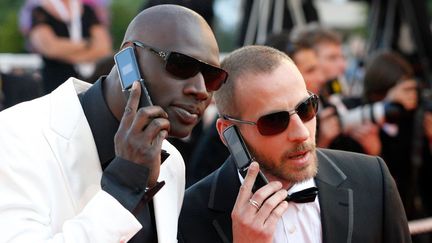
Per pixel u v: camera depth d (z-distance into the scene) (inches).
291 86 113.2
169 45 103.3
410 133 205.0
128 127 98.3
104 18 284.5
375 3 305.4
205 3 255.0
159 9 106.3
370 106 200.5
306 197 112.1
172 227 111.8
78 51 273.1
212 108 257.4
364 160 121.6
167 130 98.7
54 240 95.8
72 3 275.1
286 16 277.3
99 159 107.6
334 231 113.7
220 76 106.3
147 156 96.9
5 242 96.4
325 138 191.2
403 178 205.8
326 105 195.5
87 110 108.7
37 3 272.2
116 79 106.4
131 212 97.0
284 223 114.0
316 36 211.2
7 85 242.5
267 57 115.0
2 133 102.7
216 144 178.5
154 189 99.6
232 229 113.0
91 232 95.4
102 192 97.6
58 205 102.3
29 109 107.3
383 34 302.8
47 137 104.3
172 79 102.8
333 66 212.2
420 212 207.0
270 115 112.2
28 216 98.4
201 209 118.8
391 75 205.0
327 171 118.9
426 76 281.9
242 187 107.1
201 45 104.3
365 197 116.5
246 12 278.2
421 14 289.6
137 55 104.7
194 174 180.5
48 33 270.5
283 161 113.1
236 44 283.1
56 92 110.5
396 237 115.5
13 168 100.3
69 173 104.1
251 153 115.9
